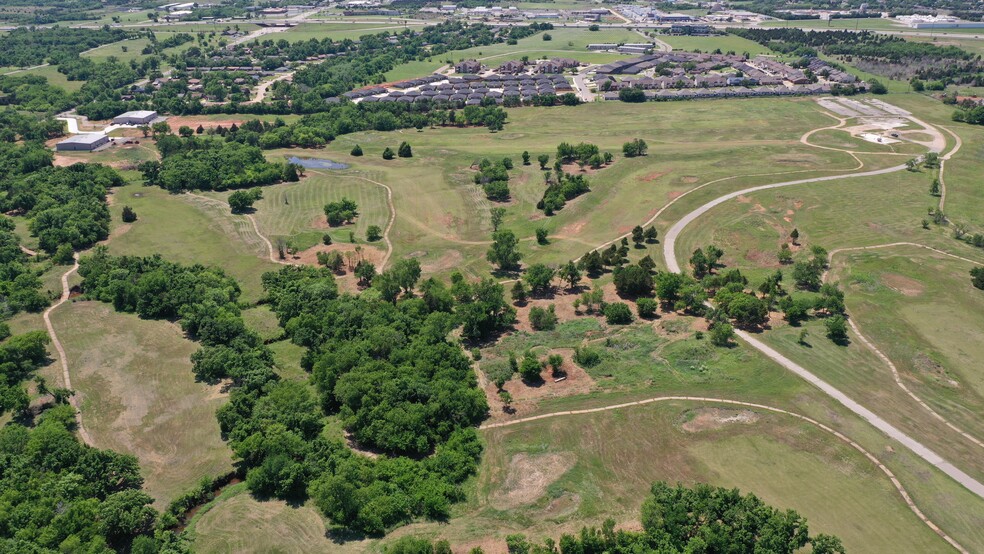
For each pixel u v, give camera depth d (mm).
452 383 116438
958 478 99375
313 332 136250
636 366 127625
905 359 128375
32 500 92062
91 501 91500
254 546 89000
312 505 96125
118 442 109000
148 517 91438
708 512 87250
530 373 123500
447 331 139125
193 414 115625
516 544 86312
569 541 85062
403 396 112312
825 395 118000
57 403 117312
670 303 152125
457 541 89375
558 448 106500
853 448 104812
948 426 110562
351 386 112938
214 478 101000
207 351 127625
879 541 88375
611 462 103312
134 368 128750
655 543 84625
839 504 94375
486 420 114125
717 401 116438
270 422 107312
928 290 151875
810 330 138375
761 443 106062
